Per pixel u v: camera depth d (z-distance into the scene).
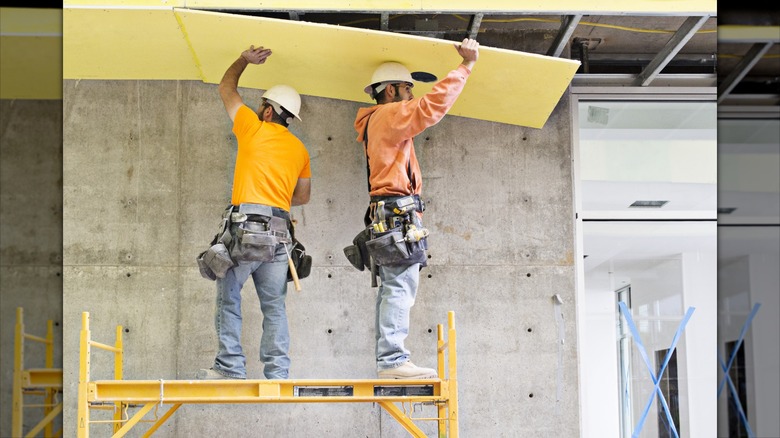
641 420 5.93
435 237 5.90
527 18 5.91
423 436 4.71
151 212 5.85
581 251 5.95
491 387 5.77
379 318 5.00
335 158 5.92
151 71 5.79
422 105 4.90
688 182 6.11
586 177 6.09
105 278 5.77
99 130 5.89
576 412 5.77
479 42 6.04
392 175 5.05
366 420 5.72
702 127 6.16
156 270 5.80
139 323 5.75
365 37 5.05
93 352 5.71
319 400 4.69
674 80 6.16
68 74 5.81
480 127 6.01
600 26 6.00
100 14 5.09
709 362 5.97
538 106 5.71
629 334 5.97
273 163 5.13
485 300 5.86
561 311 5.86
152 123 5.91
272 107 5.41
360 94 5.81
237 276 5.07
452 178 5.96
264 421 5.71
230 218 5.05
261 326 5.78
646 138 6.14
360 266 5.30
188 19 5.08
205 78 5.83
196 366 5.73
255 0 4.96
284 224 5.14
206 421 5.70
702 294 6.02
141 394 4.66
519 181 5.97
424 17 5.93
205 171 5.89
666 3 4.89
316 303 5.82
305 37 5.13
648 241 6.07
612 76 6.13
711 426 5.90
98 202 5.83
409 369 4.87
